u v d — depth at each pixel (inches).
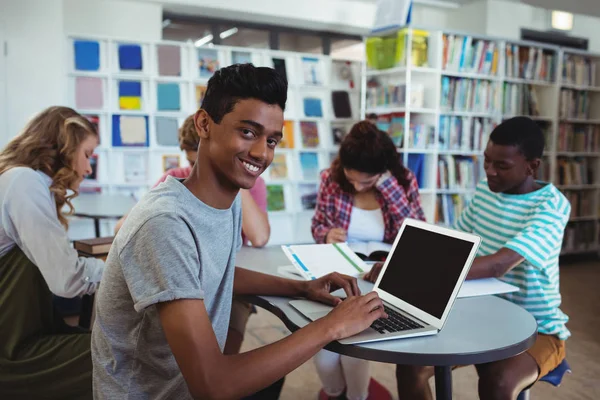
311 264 68.3
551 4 202.7
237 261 76.7
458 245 51.6
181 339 37.7
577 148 235.5
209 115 41.8
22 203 65.7
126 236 40.1
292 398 99.8
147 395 43.8
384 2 189.9
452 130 202.8
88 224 197.8
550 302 68.4
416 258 56.1
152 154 208.7
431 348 45.1
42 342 65.3
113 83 201.8
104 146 201.5
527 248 65.3
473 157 211.9
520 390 61.0
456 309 56.5
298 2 232.5
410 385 67.5
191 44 209.8
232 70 41.1
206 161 42.8
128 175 205.6
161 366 43.4
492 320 52.9
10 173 67.2
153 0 206.8
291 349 41.4
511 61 211.5
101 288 43.6
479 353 44.5
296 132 233.0
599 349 128.8
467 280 66.0
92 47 196.9
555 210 68.7
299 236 237.0
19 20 179.9
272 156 42.6
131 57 201.8
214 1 215.8
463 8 264.8
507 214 74.3
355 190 96.3
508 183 72.2
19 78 181.9
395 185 93.9
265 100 40.6
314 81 234.1
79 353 63.6
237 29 241.9
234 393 38.4
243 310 86.4
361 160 88.4
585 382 110.1
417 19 264.8
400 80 191.3
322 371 89.1
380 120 199.0
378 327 48.8
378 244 89.4
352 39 264.5
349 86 242.4
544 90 224.4
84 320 88.2
